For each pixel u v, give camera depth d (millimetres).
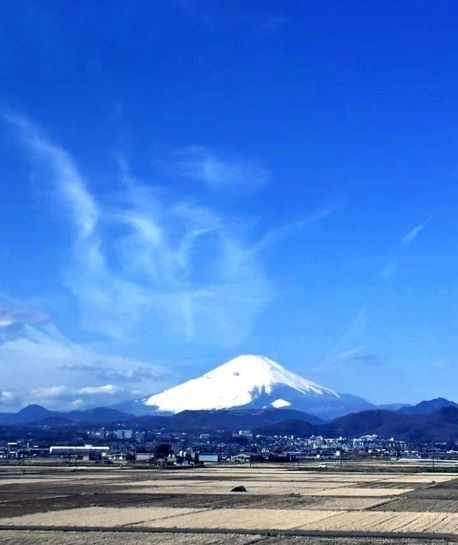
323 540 54844
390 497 99562
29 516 72625
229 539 55375
